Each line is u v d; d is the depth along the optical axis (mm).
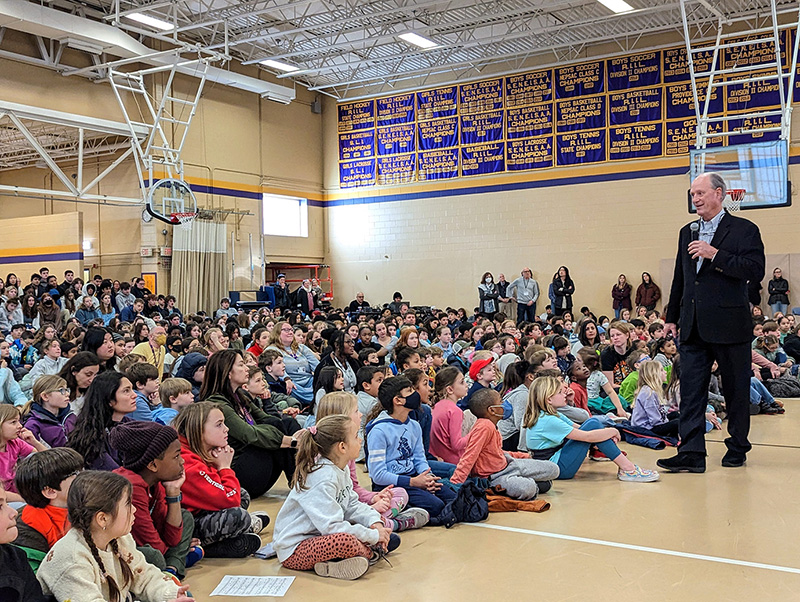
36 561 2832
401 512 4137
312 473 3588
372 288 19516
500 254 17734
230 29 15547
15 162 18734
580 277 16766
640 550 3672
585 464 5875
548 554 3654
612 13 14523
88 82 14523
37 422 4711
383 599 3131
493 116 17688
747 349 5250
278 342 8109
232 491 3787
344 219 19922
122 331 9969
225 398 4730
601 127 16406
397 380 4453
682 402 5402
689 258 5293
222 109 17375
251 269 18000
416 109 18719
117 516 2621
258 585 3330
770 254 14875
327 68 17359
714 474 5246
